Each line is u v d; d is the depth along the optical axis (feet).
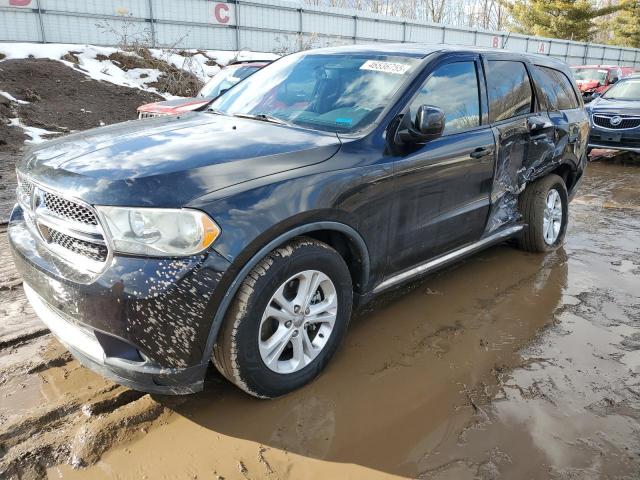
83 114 40.91
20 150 31.45
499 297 13.00
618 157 34.81
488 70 12.78
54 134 36.19
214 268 7.23
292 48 74.28
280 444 7.84
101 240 7.22
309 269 8.49
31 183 8.30
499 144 12.59
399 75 10.82
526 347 10.74
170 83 52.85
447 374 9.72
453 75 11.69
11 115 37.01
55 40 59.62
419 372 9.75
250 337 7.84
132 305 6.98
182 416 8.31
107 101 44.65
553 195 15.97
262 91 12.30
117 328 7.13
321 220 8.54
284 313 8.39
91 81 46.98
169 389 7.59
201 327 7.32
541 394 9.21
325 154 8.91
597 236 18.22
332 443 7.89
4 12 55.98
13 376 9.07
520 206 15.30
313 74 11.91
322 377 9.45
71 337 7.88
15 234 8.94
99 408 8.31
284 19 77.61
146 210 7.06
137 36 64.28
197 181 7.46
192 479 7.14
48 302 7.86
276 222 7.77
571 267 15.15
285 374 8.63
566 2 127.54
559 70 16.48
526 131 13.76
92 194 7.22
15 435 7.69
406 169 9.98
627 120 31.19
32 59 47.06
